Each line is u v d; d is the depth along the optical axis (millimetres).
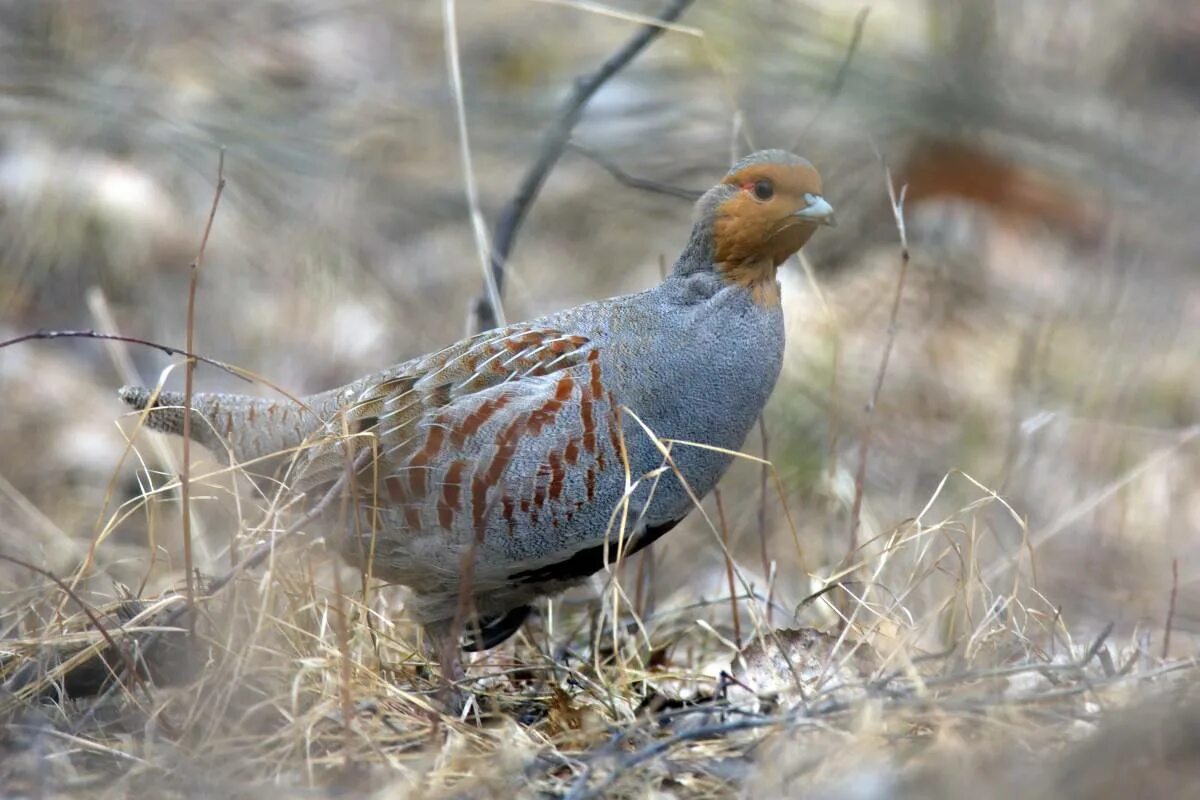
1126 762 5898
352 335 14438
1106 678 6875
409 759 6910
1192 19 18297
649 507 8219
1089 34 18188
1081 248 16000
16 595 9039
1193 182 15805
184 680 7363
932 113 15625
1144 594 11062
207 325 14039
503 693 8297
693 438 8242
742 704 7566
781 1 16359
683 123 16297
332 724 7145
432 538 8102
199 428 9070
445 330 14742
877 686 6895
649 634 9617
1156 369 14492
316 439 8297
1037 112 15938
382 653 8359
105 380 13406
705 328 8250
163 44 15898
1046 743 6441
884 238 15781
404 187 15875
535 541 8039
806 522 12117
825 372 13328
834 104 15820
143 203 14398
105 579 10156
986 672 6852
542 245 15977
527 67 17438
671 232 16078
